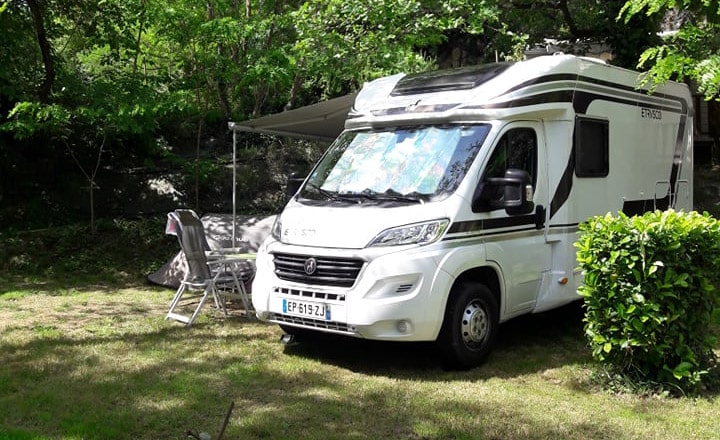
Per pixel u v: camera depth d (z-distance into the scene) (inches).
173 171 590.6
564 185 271.1
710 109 681.6
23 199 542.0
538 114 263.3
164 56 503.5
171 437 176.6
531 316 319.0
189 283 307.0
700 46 260.7
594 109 289.0
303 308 231.5
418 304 217.9
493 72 264.8
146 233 489.1
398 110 266.4
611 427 182.1
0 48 481.4
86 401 200.7
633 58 482.9
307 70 454.0
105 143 545.3
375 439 175.3
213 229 404.5
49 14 498.3
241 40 475.8
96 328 291.6
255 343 269.1
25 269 442.6
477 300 237.3
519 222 253.1
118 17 483.8
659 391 209.9
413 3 392.8
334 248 227.9
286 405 199.5
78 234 482.3
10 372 227.8
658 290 207.5
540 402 201.9
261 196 582.6
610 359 218.8
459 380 225.8
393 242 221.5
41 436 174.2
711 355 222.7
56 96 497.4
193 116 535.2
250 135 644.1
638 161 321.1
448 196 231.9
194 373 229.1
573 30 510.9
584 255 217.8
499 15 468.8
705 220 214.7
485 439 174.6
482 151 241.6
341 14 406.3
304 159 616.4
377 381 223.0
